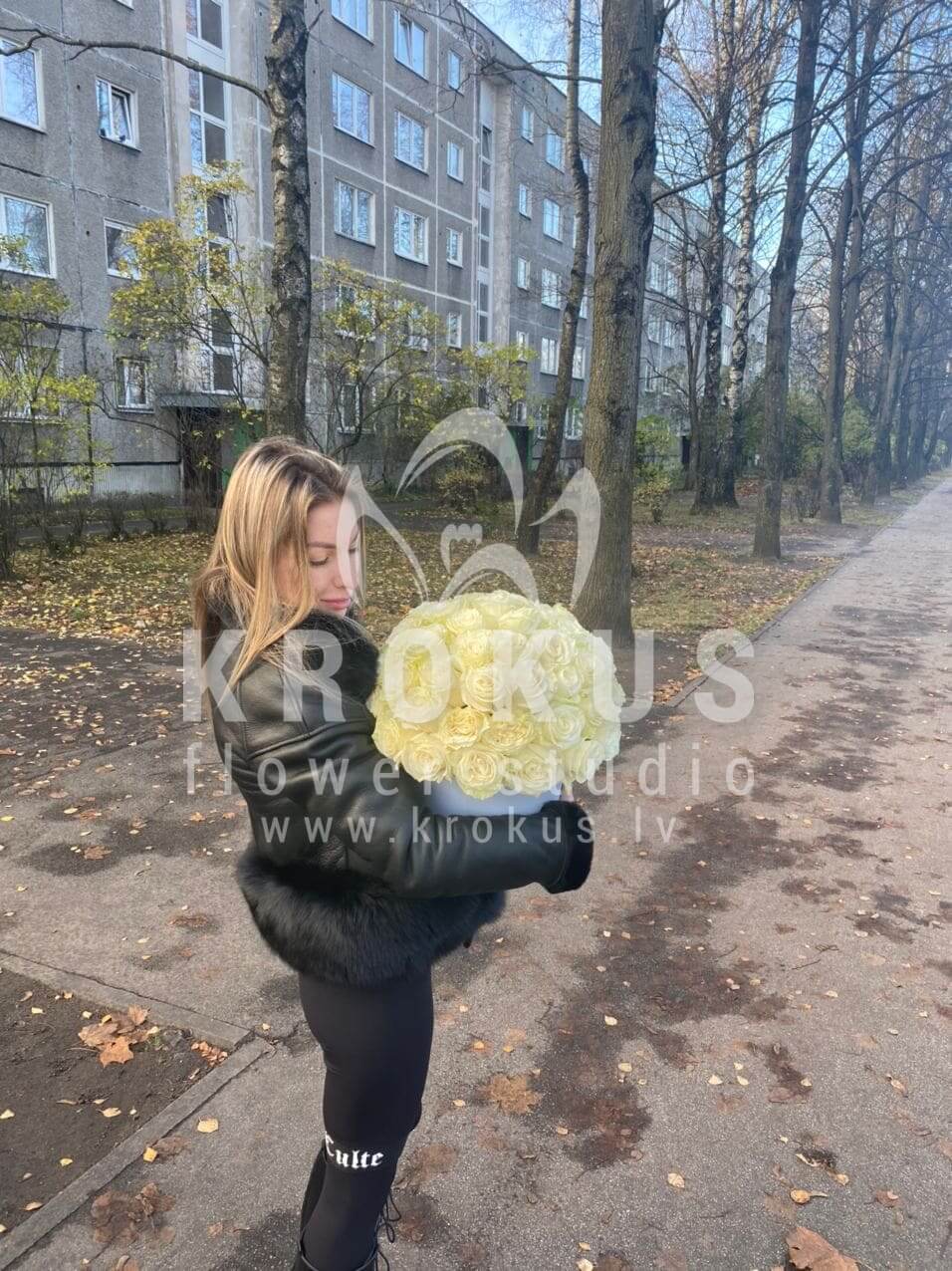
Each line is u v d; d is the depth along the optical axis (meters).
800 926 3.90
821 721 7.03
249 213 24.16
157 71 21.95
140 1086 2.78
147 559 14.72
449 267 33.94
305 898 1.57
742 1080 2.90
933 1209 2.40
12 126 19.11
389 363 17.94
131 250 16.86
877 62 11.97
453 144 33.03
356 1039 1.61
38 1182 2.40
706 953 3.67
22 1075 2.81
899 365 37.12
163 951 3.51
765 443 17.22
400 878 1.47
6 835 4.55
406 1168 2.51
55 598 11.44
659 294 32.03
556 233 41.38
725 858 4.57
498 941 3.72
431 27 30.39
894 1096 2.84
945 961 3.64
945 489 49.59
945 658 9.34
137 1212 2.30
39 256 20.02
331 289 18.47
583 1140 2.63
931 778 5.79
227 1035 3.00
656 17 9.86
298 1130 2.60
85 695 7.10
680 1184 2.47
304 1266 1.71
